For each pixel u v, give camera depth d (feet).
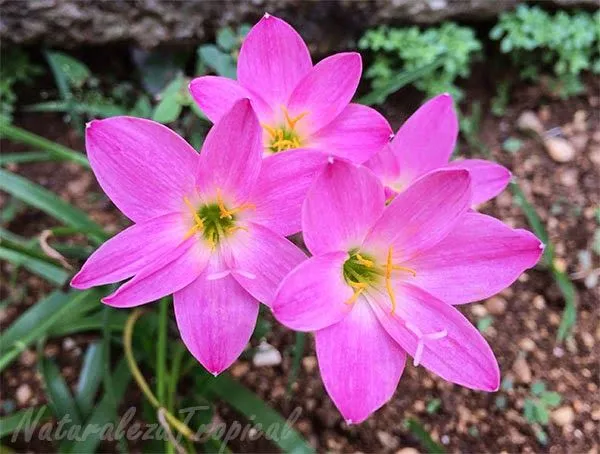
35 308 0.59
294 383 0.60
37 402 0.60
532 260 0.36
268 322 0.60
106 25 0.69
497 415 0.60
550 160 0.74
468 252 0.37
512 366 0.62
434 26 0.74
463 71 0.75
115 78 0.75
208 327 0.37
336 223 0.35
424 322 0.37
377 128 0.39
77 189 0.71
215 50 0.59
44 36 0.69
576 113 0.77
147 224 0.36
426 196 0.35
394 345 0.37
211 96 0.39
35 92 0.75
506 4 0.73
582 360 0.63
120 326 0.57
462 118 0.75
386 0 0.71
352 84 0.40
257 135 0.35
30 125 0.74
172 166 0.36
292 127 0.41
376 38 0.72
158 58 0.73
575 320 0.65
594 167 0.73
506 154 0.75
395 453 0.58
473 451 0.59
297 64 0.40
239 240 0.38
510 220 0.70
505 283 0.37
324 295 0.35
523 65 0.78
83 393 0.58
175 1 0.69
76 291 0.58
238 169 0.36
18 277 0.66
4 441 0.57
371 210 0.35
